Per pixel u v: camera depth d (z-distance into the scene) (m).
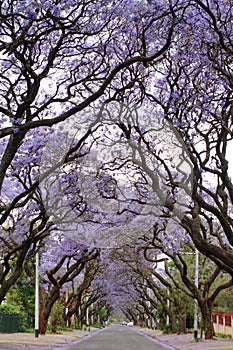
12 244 22.27
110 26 14.40
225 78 16.23
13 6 12.97
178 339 36.22
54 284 33.91
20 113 13.62
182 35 15.12
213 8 15.11
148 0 12.88
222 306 48.47
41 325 35.22
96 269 43.28
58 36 14.86
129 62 11.40
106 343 34.09
